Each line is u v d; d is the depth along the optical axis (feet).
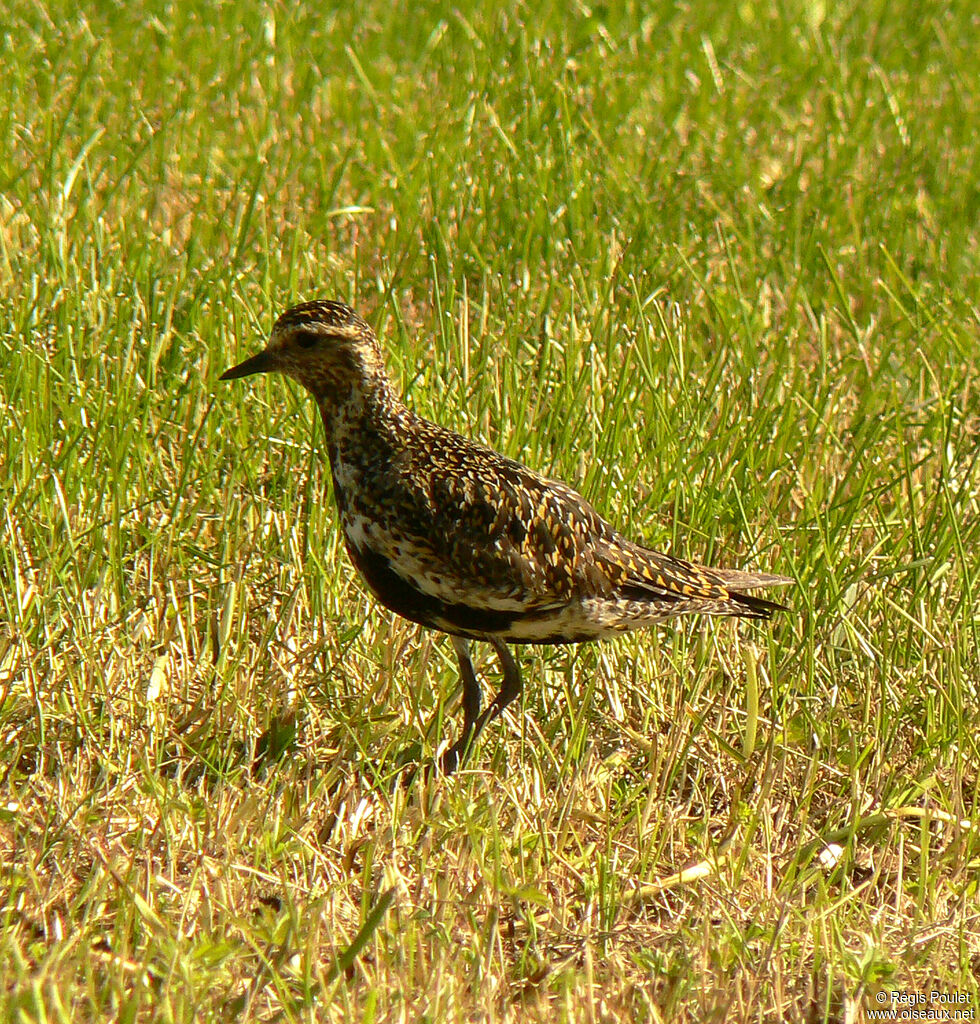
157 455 38.75
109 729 31.96
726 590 33.58
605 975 26.71
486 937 26.96
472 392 41.06
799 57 71.00
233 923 26.00
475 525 30.81
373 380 31.24
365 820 30.30
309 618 35.22
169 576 35.60
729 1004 25.91
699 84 66.03
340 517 32.32
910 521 38.24
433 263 47.03
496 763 32.68
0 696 32.07
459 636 32.50
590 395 40.81
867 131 62.23
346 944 26.71
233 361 41.34
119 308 42.24
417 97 62.44
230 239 47.85
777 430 42.65
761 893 29.07
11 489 36.17
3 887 27.30
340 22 68.80
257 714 33.14
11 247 45.93
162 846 28.84
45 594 33.96
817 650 35.73
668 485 38.88
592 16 70.23
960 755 32.04
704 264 50.98
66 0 65.98
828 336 49.29
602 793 31.55
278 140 57.11
